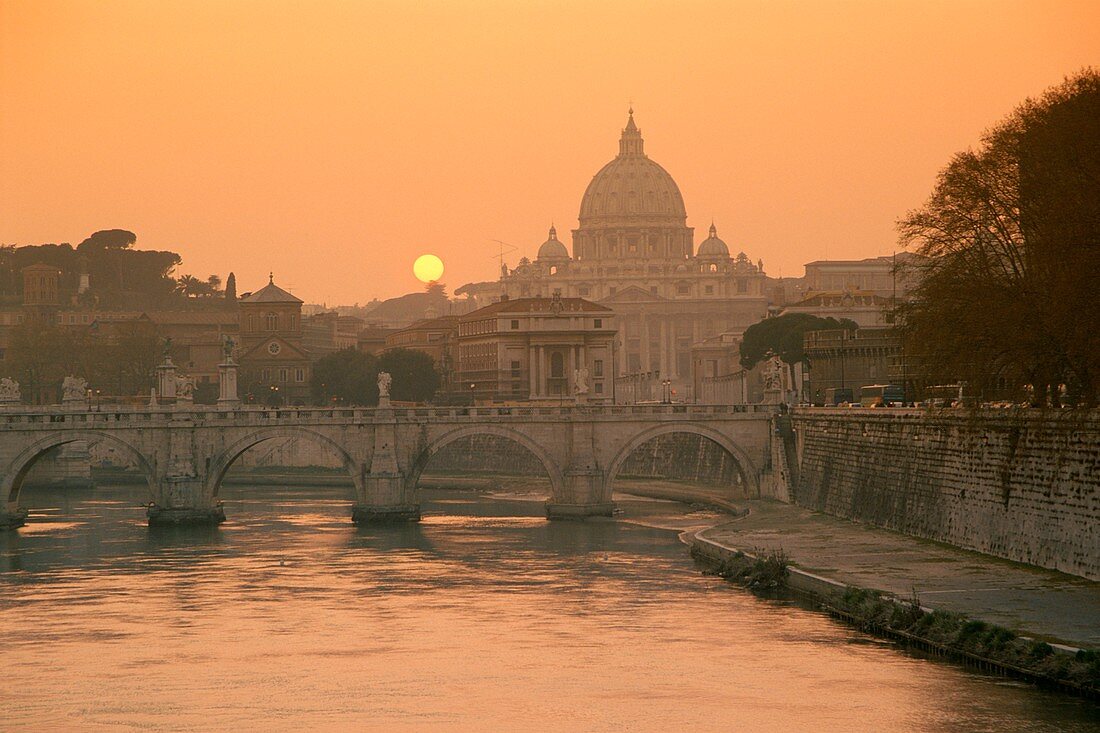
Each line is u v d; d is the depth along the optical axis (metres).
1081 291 133.75
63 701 120.31
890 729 108.06
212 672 129.38
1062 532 143.38
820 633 138.00
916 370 172.25
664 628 143.62
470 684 123.69
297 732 111.25
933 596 138.12
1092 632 120.75
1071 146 141.88
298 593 168.38
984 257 154.00
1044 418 147.12
